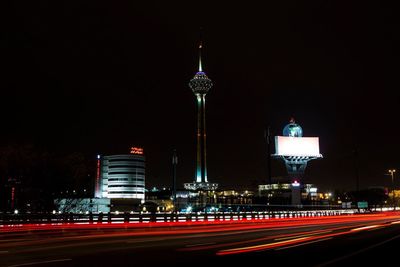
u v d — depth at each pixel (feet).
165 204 631.15
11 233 121.80
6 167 281.33
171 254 73.97
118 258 68.23
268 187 616.39
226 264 62.23
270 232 132.77
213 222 191.62
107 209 505.25
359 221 223.30
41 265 60.54
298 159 479.82
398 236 120.47
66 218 176.96
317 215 299.99
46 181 292.20
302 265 62.03
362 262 65.87
